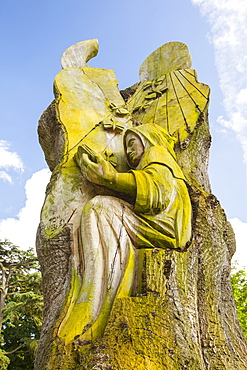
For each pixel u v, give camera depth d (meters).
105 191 3.84
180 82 6.41
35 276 17.83
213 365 2.88
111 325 2.69
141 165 3.82
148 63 7.77
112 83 6.62
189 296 3.06
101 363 2.38
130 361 2.42
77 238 3.63
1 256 18.70
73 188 4.07
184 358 2.56
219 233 3.79
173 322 2.76
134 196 3.49
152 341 2.58
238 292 13.32
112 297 3.02
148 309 2.79
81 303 3.04
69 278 3.43
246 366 3.15
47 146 5.88
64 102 5.69
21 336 15.91
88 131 5.21
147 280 2.99
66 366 2.56
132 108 6.52
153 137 4.17
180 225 3.42
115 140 5.11
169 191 3.51
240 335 3.55
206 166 5.05
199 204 3.86
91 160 3.89
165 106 5.91
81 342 2.69
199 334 2.97
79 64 7.20
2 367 13.80
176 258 3.19
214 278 3.48
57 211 3.91
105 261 3.24
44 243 3.75
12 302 16.75
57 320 3.02
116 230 3.37
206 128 5.20
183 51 7.44
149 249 3.23
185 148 4.79
